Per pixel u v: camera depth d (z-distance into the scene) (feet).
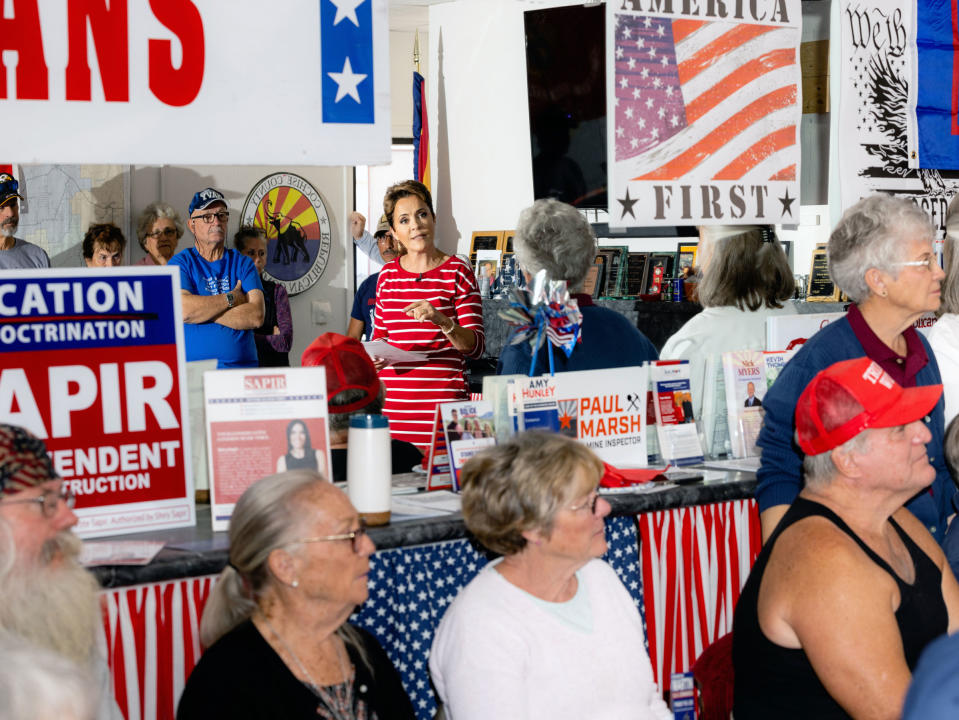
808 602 6.76
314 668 6.86
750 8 12.72
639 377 10.81
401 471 11.19
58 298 8.29
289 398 8.78
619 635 7.83
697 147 12.55
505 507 7.39
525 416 10.16
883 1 13.35
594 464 7.52
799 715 6.97
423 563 8.68
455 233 16.26
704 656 8.61
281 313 22.94
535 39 14.37
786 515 7.41
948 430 9.74
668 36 12.27
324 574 6.70
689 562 10.15
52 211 23.24
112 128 8.95
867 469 7.07
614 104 12.03
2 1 8.54
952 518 10.07
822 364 9.33
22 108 8.67
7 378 8.12
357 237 26.05
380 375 14.83
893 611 6.94
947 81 13.94
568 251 11.16
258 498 6.78
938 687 3.02
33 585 6.18
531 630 7.46
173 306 8.70
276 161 9.48
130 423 8.49
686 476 10.30
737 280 13.00
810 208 16.89
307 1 9.48
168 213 22.47
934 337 11.66
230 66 9.28
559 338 10.72
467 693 7.29
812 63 14.15
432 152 16.52
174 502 8.64
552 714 7.43
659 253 18.93
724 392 11.97
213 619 7.00
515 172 15.25
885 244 9.15
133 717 7.68
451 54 15.76
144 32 8.99
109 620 7.57
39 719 3.45
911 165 13.79
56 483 6.40
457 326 14.12
